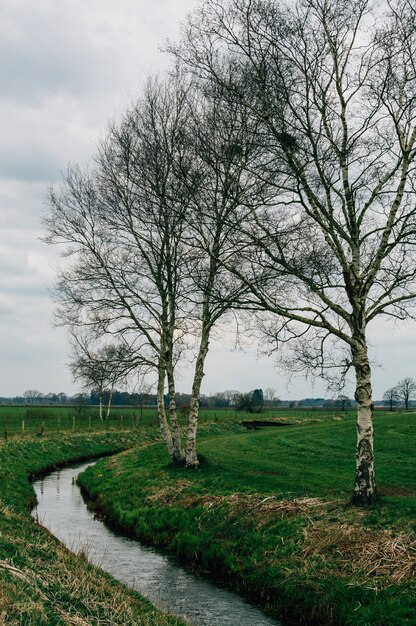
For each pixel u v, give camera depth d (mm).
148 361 23875
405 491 17766
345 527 13383
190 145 18062
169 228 22906
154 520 18453
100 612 9508
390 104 14906
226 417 75688
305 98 15117
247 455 28656
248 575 13352
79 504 23375
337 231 15555
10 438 40562
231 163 16141
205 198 17266
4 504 17984
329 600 11156
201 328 24406
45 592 9414
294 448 31406
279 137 14805
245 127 15586
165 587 13367
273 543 14031
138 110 22344
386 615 10016
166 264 23531
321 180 15172
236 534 15328
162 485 21734
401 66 14828
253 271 16422
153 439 53781
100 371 23328
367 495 14703
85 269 23984
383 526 13055
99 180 23922
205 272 20422
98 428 57531
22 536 13398
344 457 27422
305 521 14500
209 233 20562
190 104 19797
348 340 14930
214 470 22172
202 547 15461
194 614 11719
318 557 12664
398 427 35688
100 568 13656
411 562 11203
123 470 27562
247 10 14625
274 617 11633
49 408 102188
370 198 15461
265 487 18469
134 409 108375
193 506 18328
